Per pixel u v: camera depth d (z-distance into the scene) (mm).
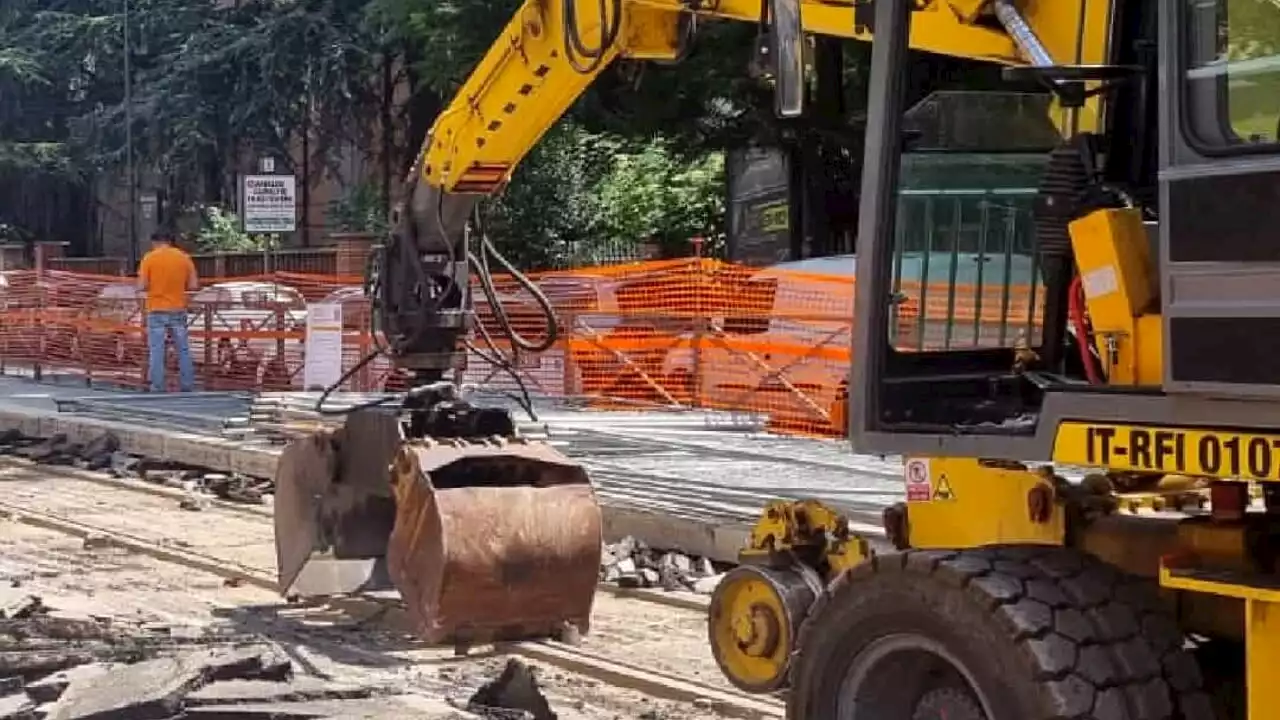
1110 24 5641
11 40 41969
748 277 18297
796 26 6004
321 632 9992
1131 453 4965
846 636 5645
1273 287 4508
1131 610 5156
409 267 9984
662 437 15938
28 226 43875
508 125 9398
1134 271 5180
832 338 16812
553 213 29766
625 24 8516
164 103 37625
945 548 6312
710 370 18328
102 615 9656
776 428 17078
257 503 15242
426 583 8828
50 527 14094
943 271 5953
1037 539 6426
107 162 39812
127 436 18250
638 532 12188
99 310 25109
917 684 5555
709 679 8828
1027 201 6074
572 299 19859
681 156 26938
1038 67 5559
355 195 34375
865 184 5688
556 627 9172
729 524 11523
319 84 34906
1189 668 5117
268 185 25891
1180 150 4746
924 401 5836
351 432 10133
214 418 18156
